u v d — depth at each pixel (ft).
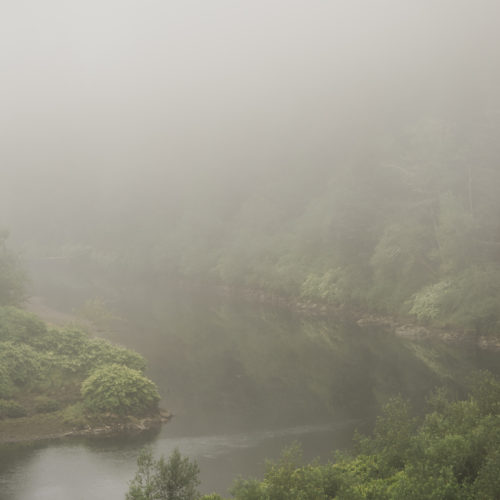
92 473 54.03
